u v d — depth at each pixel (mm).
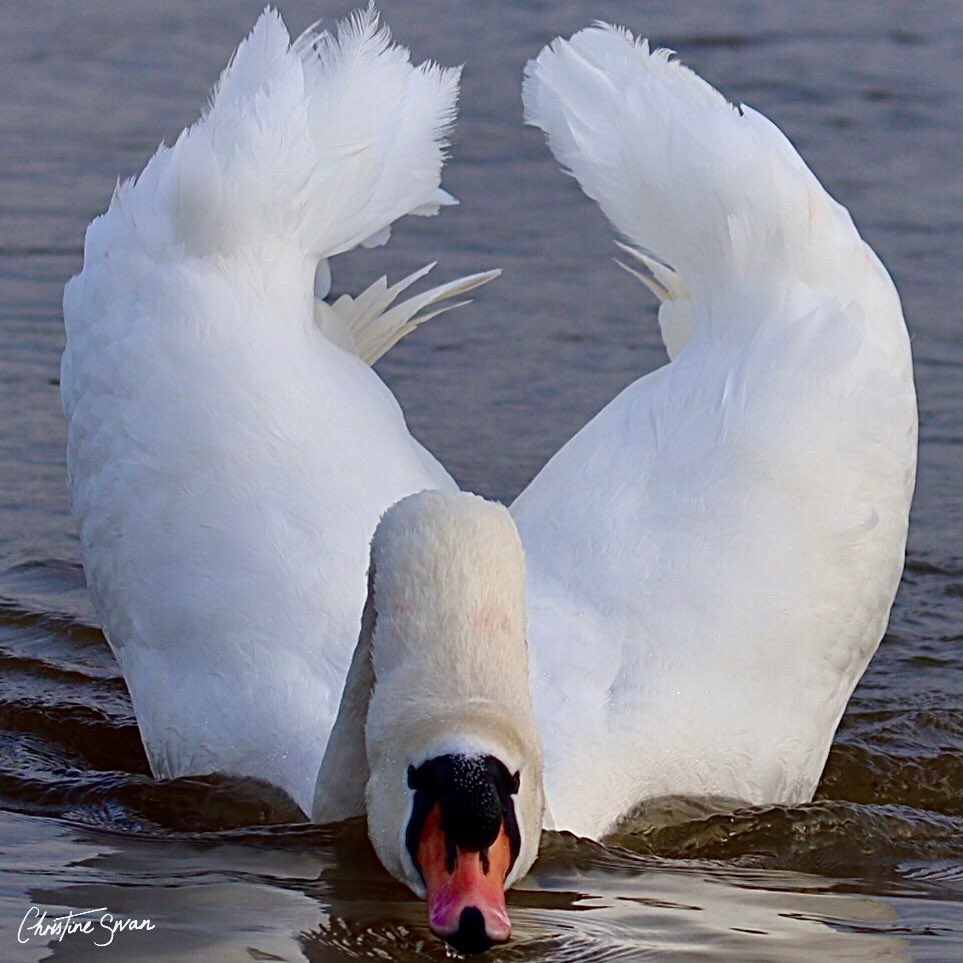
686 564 12133
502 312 20266
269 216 13219
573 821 11055
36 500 16531
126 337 13086
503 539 9398
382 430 12938
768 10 29438
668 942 9625
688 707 11688
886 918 10219
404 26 27844
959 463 17656
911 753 13289
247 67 13859
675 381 13031
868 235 21969
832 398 12742
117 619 12648
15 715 13352
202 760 11680
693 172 13328
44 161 23078
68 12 28609
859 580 12594
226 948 9375
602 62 14000
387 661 9305
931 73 26969
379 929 9594
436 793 8906
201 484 12398
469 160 24250
